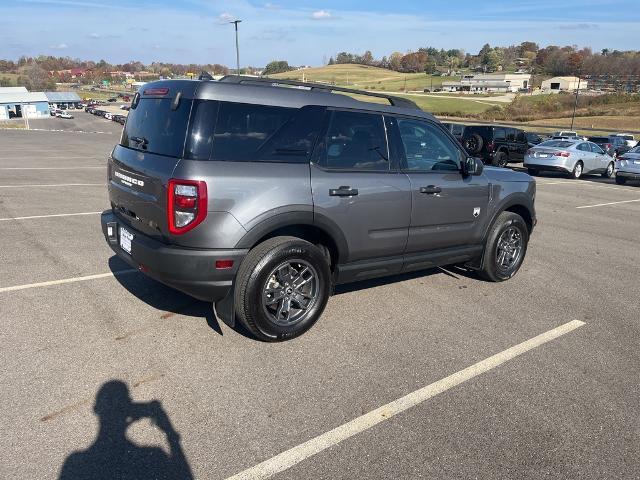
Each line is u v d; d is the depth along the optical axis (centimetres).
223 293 377
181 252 361
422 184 471
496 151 2148
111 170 456
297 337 414
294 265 401
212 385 339
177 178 351
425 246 493
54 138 3272
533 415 321
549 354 406
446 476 265
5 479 249
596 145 2017
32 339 390
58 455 268
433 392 343
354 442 289
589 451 290
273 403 322
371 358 386
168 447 278
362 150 436
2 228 719
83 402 314
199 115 362
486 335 436
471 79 14012
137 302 469
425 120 487
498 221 556
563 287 573
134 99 448
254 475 261
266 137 384
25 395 318
